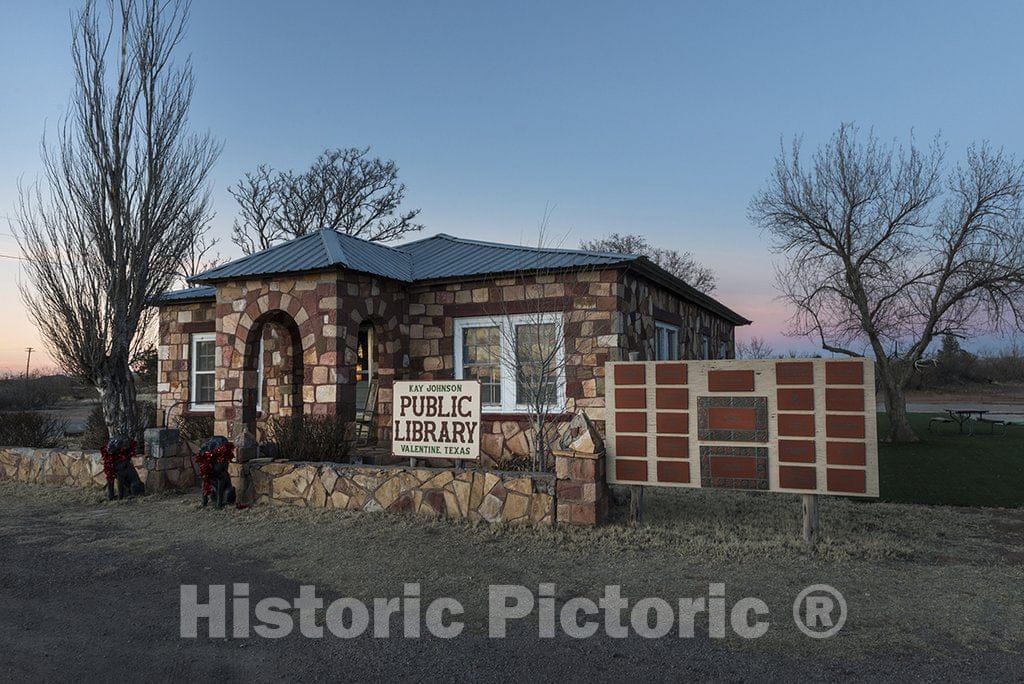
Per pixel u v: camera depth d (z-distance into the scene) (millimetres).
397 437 8164
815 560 5832
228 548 6602
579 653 4086
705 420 6734
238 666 3979
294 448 9336
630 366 7105
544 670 3863
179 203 12484
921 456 13289
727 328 19969
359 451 10859
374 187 35562
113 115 11516
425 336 11883
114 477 9164
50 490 9891
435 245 14031
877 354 16531
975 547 6305
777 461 6422
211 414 14523
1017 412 26125
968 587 5121
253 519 7750
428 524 7227
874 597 4926
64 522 7914
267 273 10703
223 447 8492
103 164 11398
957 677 3684
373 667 3941
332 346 10375
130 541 6957
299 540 6797
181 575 5785
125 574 5836
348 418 10523
